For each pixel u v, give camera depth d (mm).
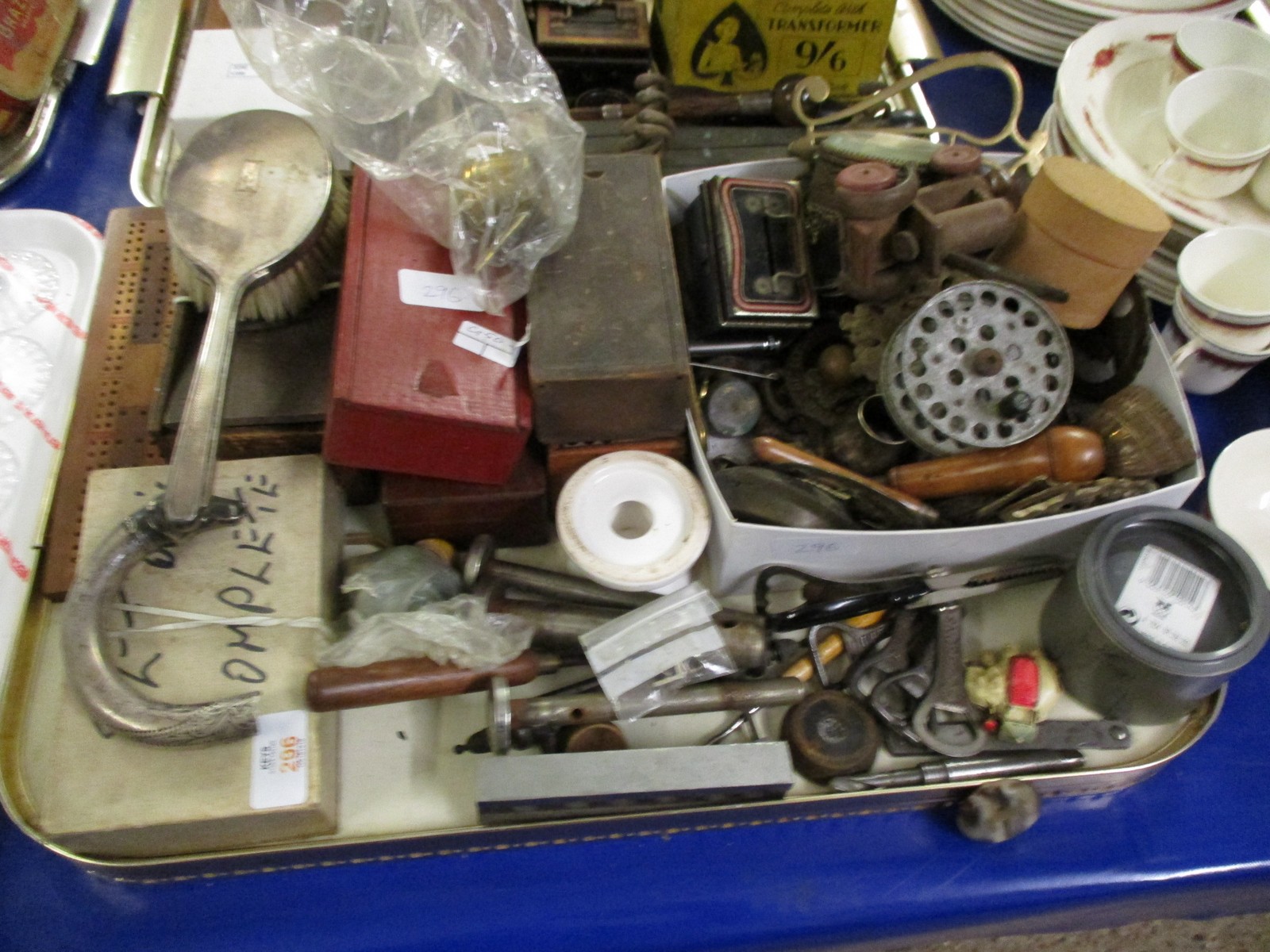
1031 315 628
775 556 637
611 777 570
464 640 592
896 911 622
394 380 581
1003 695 634
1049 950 1058
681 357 609
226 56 827
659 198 668
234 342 649
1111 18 921
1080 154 792
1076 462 615
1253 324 712
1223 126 795
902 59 993
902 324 625
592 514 638
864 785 615
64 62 916
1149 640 582
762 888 619
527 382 612
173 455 574
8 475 739
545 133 642
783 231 710
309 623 591
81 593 550
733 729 638
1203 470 774
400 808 617
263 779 552
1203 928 1065
